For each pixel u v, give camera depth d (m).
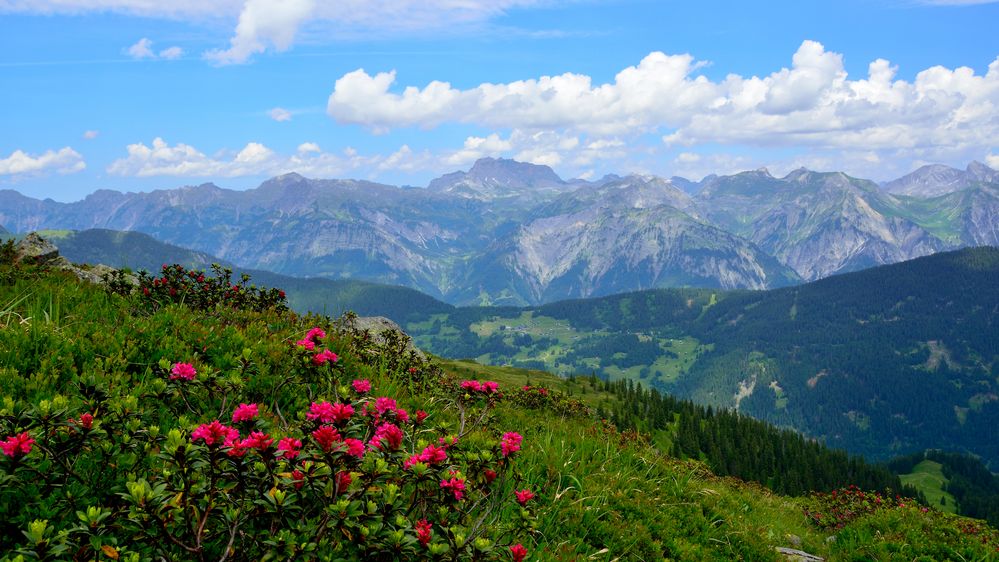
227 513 3.28
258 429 3.78
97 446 4.26
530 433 11.59
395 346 12.35
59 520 3.75
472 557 3.59
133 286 11.53
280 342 9.56
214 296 11.57
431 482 4.74
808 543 15.69
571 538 7.50
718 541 10.46
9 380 5.98
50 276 12.57
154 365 5.62
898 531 16.77
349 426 3.98
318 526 3.55
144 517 3.04
